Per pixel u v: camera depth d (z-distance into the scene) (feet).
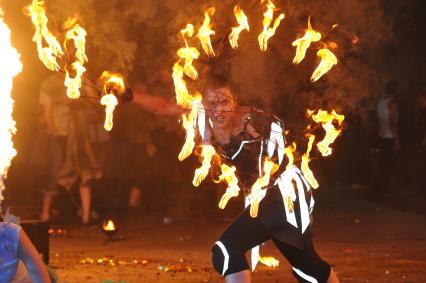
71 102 84.12
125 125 93.97
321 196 119.85
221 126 36.99
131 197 99.45
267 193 36.32
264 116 36.99
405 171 139.13
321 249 70.95
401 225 88.58
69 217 95.09
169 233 83.20
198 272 59.06
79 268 61.11
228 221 92.48
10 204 103.86
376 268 60.64
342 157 136.77
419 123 134.00
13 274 31.07
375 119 127.44
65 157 85.81
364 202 111.86
